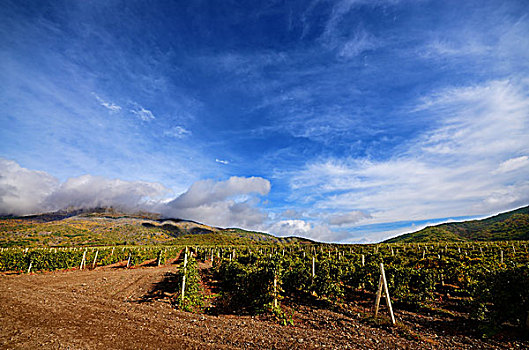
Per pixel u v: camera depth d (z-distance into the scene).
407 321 10.67
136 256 36.25
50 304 12.03
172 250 52.59
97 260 34.62
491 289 9.80
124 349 7.14
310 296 15.05
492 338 8.72
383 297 14.31
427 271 13.37
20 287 16.75
